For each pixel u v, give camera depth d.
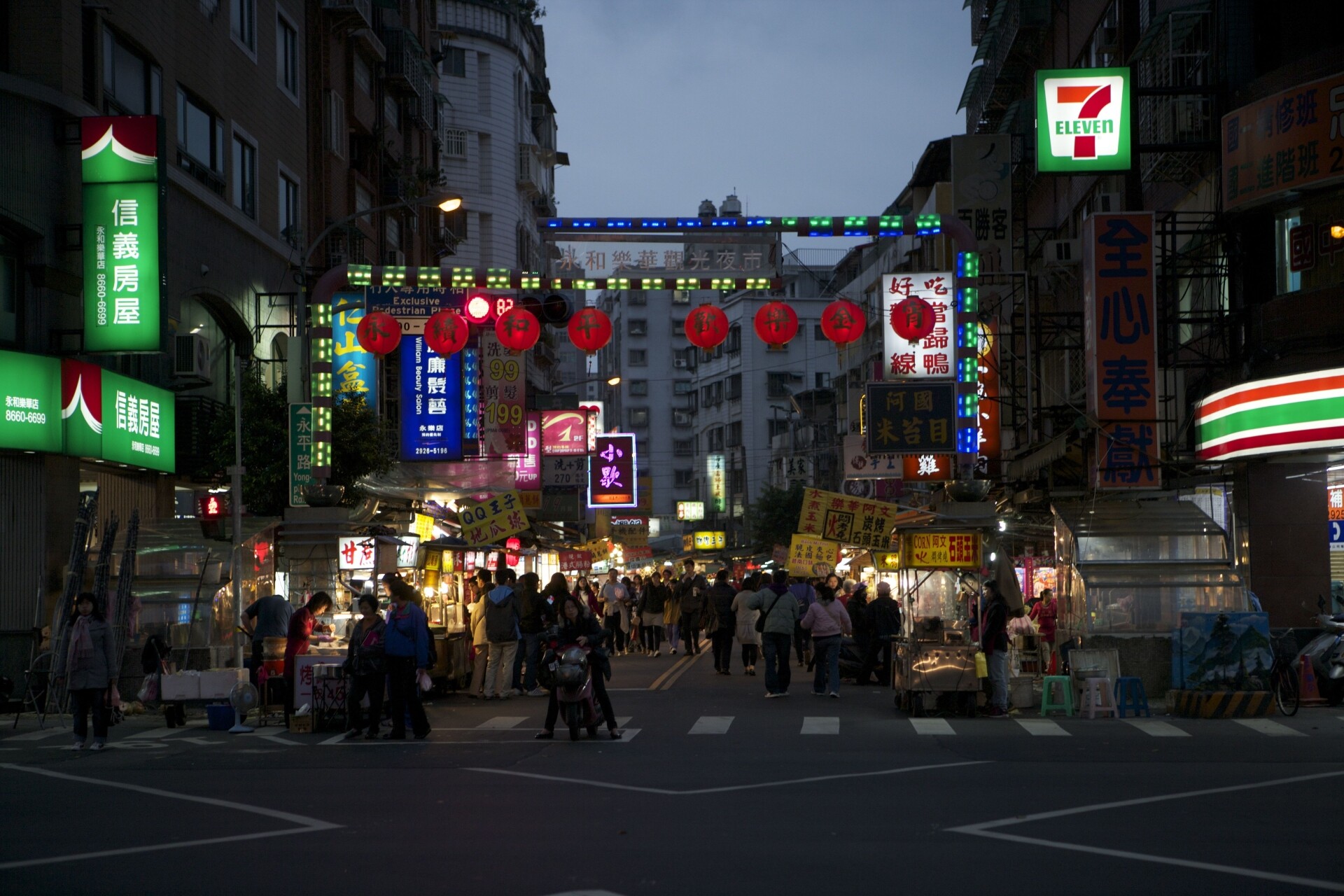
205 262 24.94
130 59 22.38
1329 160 20.53
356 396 24.78
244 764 12.88
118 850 8.34
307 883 7.32
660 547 65.81
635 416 114.56
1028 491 27.67
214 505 18.78
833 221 22.31
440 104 49.88
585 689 14.62
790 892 7.03
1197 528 19.25
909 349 22.53
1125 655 18.45
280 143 30.14
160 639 18.03
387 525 24.05
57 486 19.91
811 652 26.23
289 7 31.05
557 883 7.27
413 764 12.73
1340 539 23.69
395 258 40.47
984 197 30.84
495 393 30.14
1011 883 7.21
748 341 96.31
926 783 11.03
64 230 20.23
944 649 17.00
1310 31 21.89
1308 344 21.22
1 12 19.86
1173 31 25.09
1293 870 7.53
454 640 20.92
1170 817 9.30
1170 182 27.00
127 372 22.23
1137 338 23.34
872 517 20.44
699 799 10.27
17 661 19.34
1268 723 15.90
